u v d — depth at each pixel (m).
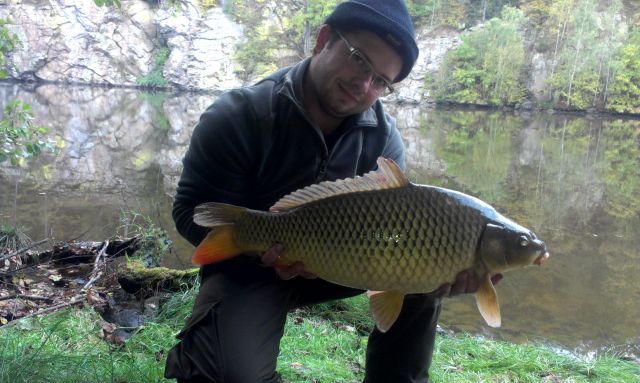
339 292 1.19
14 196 4.34
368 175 1.00
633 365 1.97
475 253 0.98
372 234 0.99
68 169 5.58
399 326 1.10
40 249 2.72
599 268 3.43
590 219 4.69
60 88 18.23
